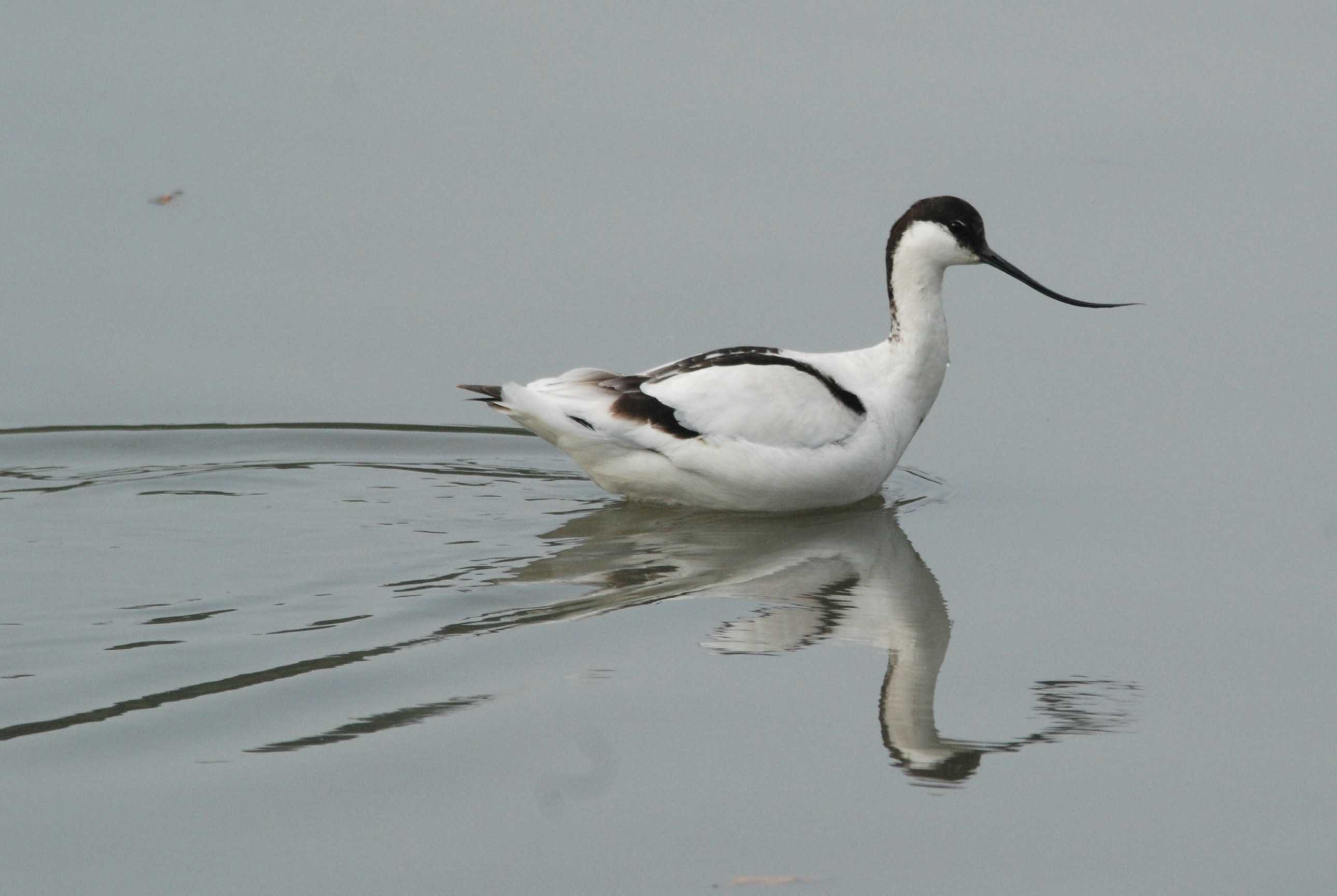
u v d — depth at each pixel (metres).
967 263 15.72
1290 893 8.81
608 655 11.77
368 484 15.97
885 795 9.82
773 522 15.06
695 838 9.27
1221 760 10.35
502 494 15.84
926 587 13.38
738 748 10.37
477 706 10.83
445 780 9.82
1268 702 11.20
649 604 12.82
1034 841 9.34
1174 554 14.09
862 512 15.38
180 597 12.68
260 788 9.63
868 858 9.09
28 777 9.70
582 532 14.64
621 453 14.99
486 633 12.07
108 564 13.45
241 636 11.88
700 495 15.19
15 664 11.27
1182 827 9.51
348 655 11.58
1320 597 13.09
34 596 12.62
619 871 8.88
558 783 9.80
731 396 14.91
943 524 15.01
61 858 8.85
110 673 11.17
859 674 11.55
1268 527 14.69
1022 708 11.11
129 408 17.25
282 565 13.48
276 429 17.08
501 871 8.85
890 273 15.82
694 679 11.38
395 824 9.30
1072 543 14.43
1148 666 11.80
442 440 17.19
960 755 10.38
